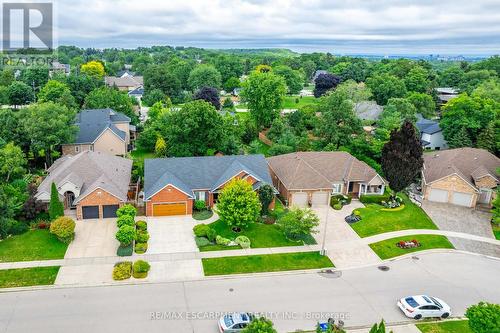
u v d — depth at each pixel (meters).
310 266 40.00
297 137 73.69
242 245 42.31
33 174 59.44
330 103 68.12
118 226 42.66
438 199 56.53
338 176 56.09
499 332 27.56
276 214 49.38
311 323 31.88
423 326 32.56
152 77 126.12
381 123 75.06
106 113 74.69
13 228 42.06
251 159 54.69
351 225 48.25
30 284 34.97
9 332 29.42
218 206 44.81
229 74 160.75
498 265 41.91
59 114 62.38
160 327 30.66
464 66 162.62
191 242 42.72
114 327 30.42
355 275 38.97
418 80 117.88
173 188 47.34
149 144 73.38
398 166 52.38
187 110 61.81
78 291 34.44
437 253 43.72
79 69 161.38
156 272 37.50
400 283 38.03
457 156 60.97
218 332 30.34
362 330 31.59
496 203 48.78
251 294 35.22
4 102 102.56
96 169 50.62
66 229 40.62
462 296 36.56
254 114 87.69
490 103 74.38
